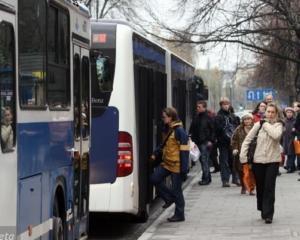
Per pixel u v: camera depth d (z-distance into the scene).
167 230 12.46
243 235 11.77
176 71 20.02
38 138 7.29
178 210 13.52
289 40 37.84
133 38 12.28
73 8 9.27
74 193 9.42
